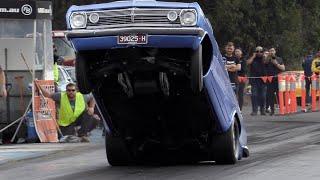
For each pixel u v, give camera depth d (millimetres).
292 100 81375
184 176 32531
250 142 48344
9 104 59250
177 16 30719
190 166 36344
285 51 116688
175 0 80688
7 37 59812
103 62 32062
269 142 47938
